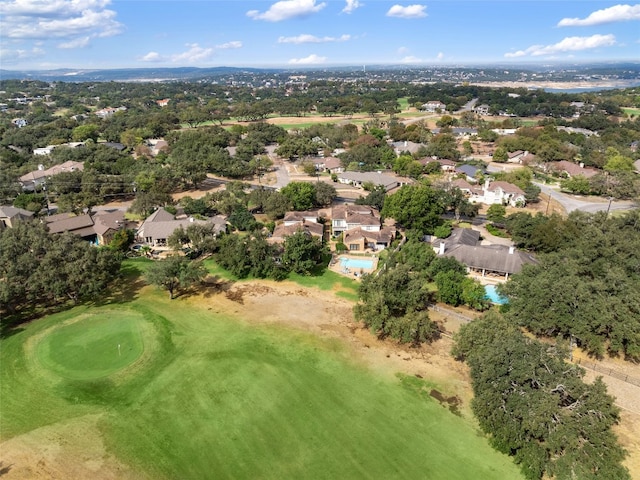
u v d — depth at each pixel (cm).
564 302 5688
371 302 6150
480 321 5541
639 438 4466
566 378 4316
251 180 15738
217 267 8606
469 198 13262
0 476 4012
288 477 4041
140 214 11856
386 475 4066
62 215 10475
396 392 5175
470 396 5116
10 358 5781
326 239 10081
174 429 4597
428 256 7919
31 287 6550
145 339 6238
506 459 4244
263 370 5562
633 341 5266
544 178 15362
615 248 7050
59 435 4503
